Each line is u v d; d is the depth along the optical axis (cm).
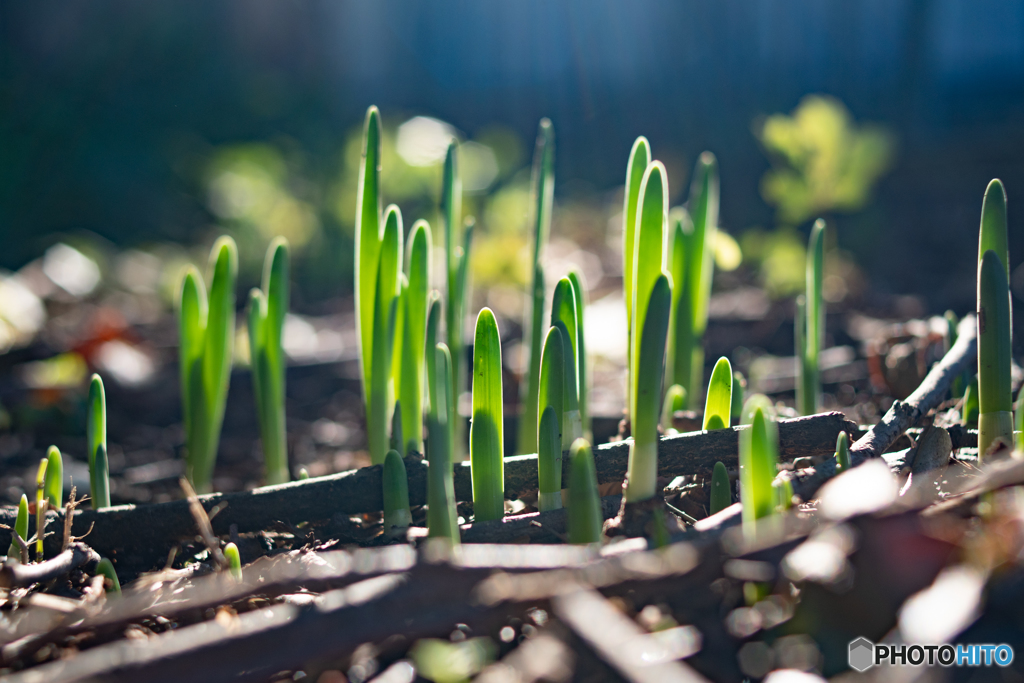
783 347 89
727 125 234
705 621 38
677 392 50
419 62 277
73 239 142
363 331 47
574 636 37
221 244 49
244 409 81
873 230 141
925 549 37
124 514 45
